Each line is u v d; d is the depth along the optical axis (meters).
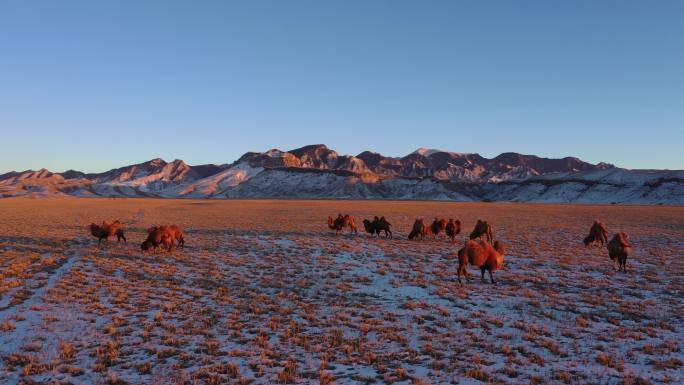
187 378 7.77
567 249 23.88
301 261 20.20
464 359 8.56
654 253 22.14
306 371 8.05
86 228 34.66
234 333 10.12
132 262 19.30
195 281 15.70
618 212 64.31
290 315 11.68
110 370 8.20
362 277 16.50
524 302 12.70
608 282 15.42
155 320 11.18
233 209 72.94
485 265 15.05
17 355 8.79
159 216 52.62
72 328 10.50
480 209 75.69
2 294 13.35
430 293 13.95
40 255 21.05
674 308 11.99
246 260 20.34
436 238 28.86
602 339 9.57
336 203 112.75
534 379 7.48
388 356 8.74
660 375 7.61
